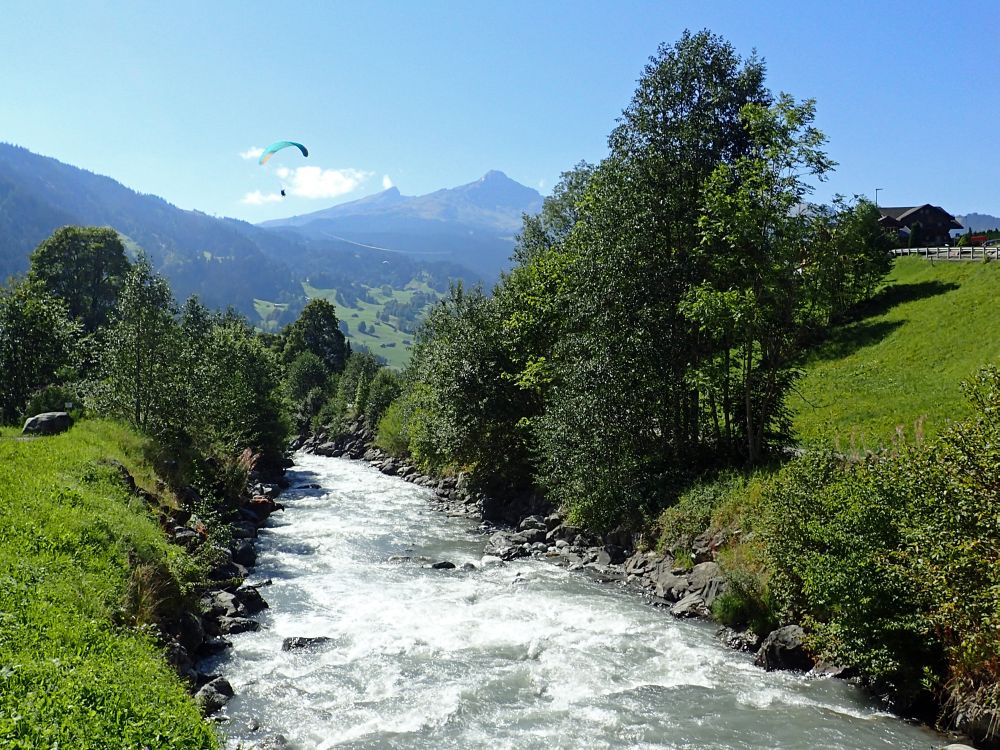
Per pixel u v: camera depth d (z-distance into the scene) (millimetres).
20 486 16500
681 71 27328
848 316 53781
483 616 18656
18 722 7547
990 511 10938
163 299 31625
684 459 26672
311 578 22172
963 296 47844
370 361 94750
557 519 30109
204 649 15383
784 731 12383
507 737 12078
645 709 13242
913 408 31047
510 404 36656
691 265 25781
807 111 23312
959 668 12359
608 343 26719
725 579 18422
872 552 13977
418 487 46531
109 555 14414
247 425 46000
